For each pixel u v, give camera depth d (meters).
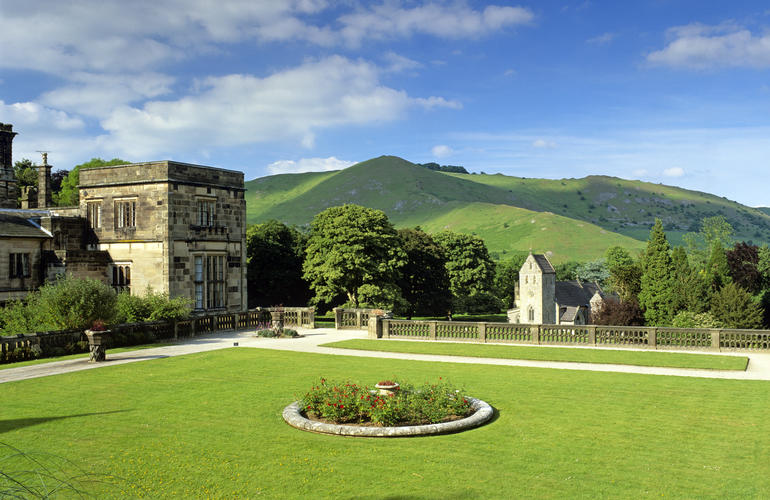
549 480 13.24
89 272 43.75
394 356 30.89
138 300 37.62
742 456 14.81
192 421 17.75
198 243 44.94
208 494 12.45
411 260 87.88
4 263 40.00
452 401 18.42
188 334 39.44
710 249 94.62
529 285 124.75
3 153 56.00
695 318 53.56
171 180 42.47
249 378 24.27
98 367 26.67
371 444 15.67
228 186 48.00
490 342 36.72
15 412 18.66
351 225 71.81
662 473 13.68
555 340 36.00
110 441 15.82
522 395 21.19
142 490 12.62
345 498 12.27
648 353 31.81
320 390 19.02
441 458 14.62
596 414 18.61
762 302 73.06
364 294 70.50
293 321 47.19
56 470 13.68
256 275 80.19
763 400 20.44
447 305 92.69
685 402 20.16
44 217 43.75
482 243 112.88
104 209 45.28
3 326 33.62
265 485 12.94
